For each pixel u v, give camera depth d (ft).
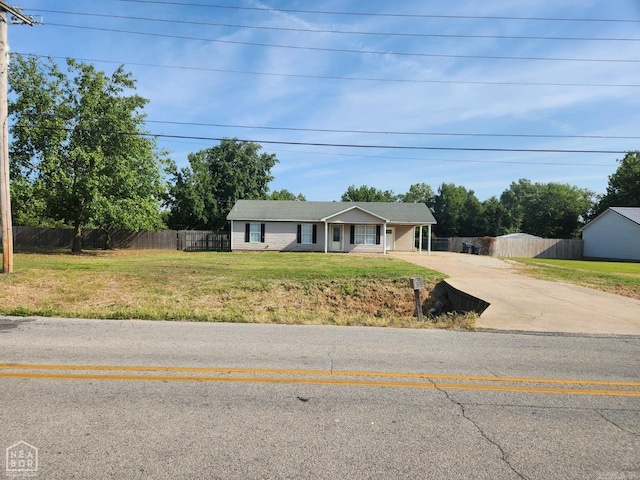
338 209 115.65
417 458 10.12
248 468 9.53
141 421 11.84
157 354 18.85
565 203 221.66
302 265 66.54
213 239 116.26
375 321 28.63
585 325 28.14
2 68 45.88
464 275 58.03
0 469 9.27
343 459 10.00
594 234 128.16
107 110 80.59
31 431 11.13
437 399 13.98
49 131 76.59
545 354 20.29
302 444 10.69
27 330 23.63
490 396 14.35
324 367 17.26
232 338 22.50
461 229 242.37
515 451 10.59
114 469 9.37
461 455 10.32
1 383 14.71
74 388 14.30
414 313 46.91
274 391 14.40
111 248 110.93
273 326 26.45
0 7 44.65
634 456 10.48
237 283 50.62
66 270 53.83
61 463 9.58
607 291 46.57
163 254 91.91
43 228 111.34
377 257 86.58
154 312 29.53
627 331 26.50
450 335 24.41
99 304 40.57
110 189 80.89
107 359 17.85
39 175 78.89
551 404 13.76
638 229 110.83
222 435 11.09
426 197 274.57
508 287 46.57
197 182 147.23
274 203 119.14
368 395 14.21
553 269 68.03
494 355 19.83
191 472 9.30
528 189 300.40
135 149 84.69
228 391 14.32
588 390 15.16
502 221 233.76
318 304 47.44
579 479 9.40
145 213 89.56
